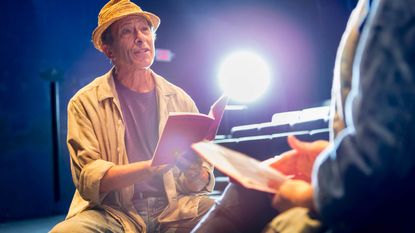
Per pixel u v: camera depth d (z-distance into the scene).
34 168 7.37
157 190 2.37
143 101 2.46
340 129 0.99
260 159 2.42
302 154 1.28
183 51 7.52
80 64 7.67
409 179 0.78
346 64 1.00
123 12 2.35
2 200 7.11
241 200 1.41
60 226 2.10
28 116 7.36
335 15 5.93
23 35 7.35
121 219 2.20
